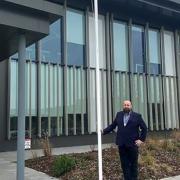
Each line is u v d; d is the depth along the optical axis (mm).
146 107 22172
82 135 19203
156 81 23156
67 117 18672
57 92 18562
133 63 22125
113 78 20891
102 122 20031
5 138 16625
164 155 13312
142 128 9031
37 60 18047
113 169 10984
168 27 24547
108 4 21219
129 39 22078
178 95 24203
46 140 14219
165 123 23078
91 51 20281
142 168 11227
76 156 12477
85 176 10352
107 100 20516
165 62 23969
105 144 19328
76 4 20000
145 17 23094
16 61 17219
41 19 9484
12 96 16969
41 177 10609
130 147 8930
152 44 23500
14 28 9109
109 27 21234
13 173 11141
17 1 8914
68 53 19375
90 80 19906
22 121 9180
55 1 19125
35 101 17688
